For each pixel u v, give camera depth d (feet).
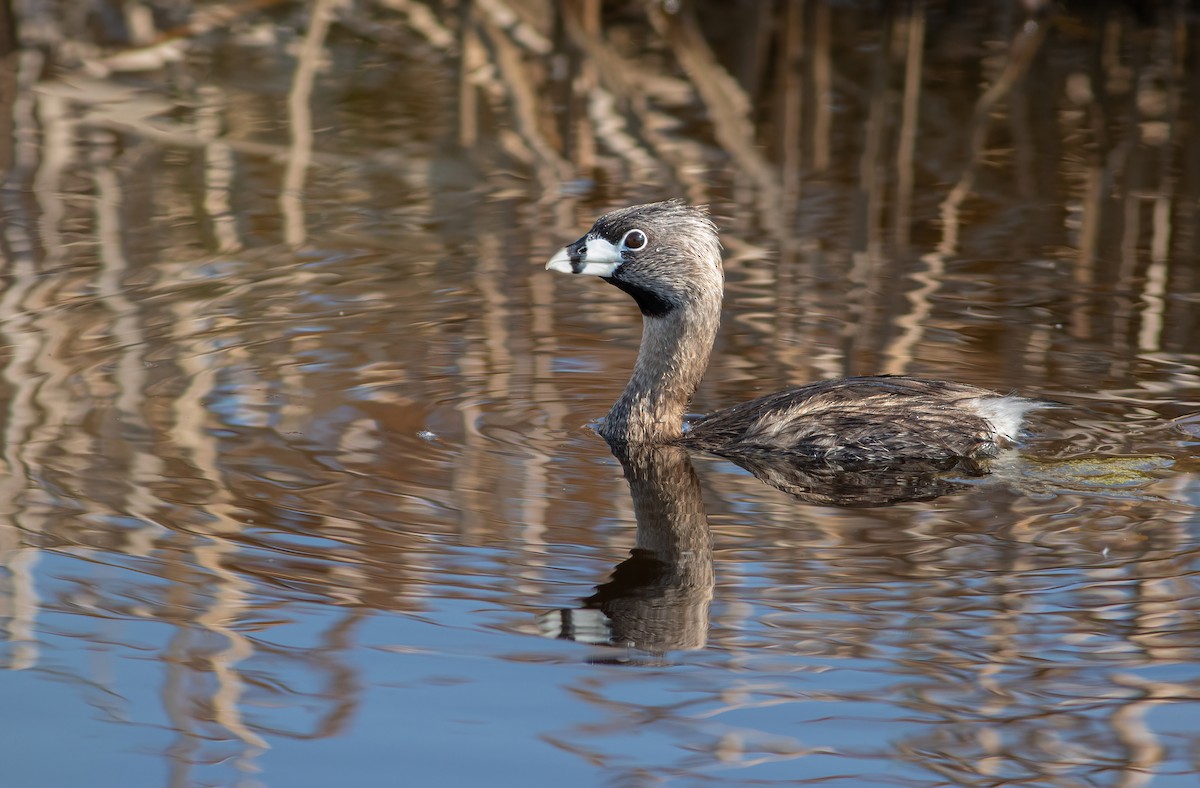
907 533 34.06
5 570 31.60
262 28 82.84
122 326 46.34
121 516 34.09
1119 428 39.63
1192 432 39.32
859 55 81.20
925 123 71.10
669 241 41.60
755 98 74.49
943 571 32.09
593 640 29.40
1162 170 64.28
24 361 43.19
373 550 32.86
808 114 72.13
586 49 76.48
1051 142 68.39
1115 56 81.56
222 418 39.93
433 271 52.80
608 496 36.40
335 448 38.40
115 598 30.60
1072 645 29.04
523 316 49.03
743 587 31.48
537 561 32.63
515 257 54.29
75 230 55.57
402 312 48.88
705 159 65.98
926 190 62.03
